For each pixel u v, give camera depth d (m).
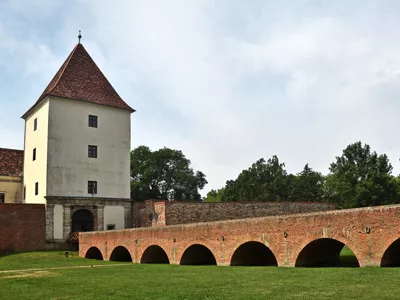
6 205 40.78
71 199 43.59
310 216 20.64
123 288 16.58
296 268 20.33
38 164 45.00
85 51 50.62
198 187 82.44
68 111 44.97
